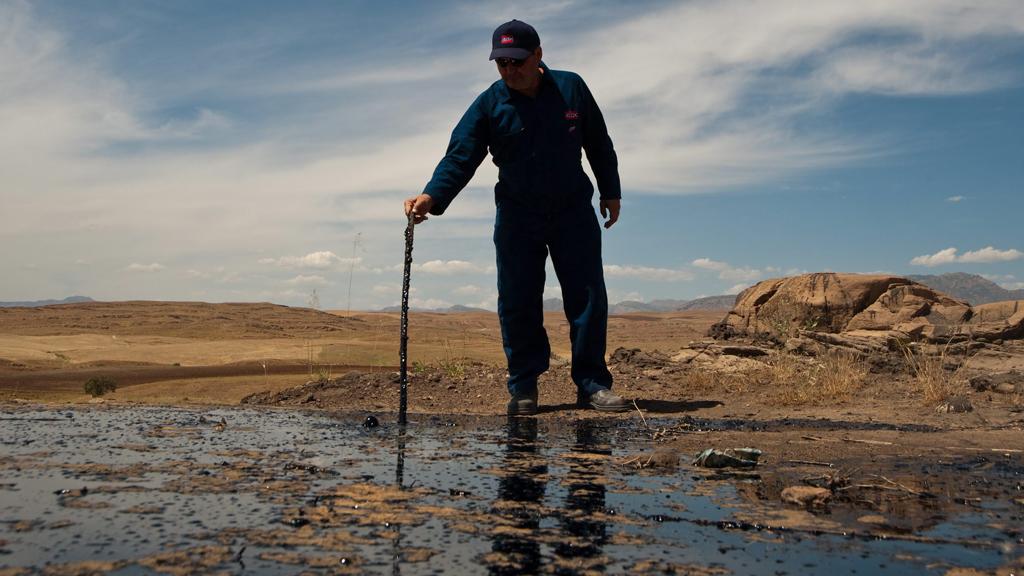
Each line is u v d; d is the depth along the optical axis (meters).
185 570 1.62
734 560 1.75
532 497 2.38
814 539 1.93
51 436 3.58
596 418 4.68
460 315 89.94
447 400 5.74
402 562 1.70
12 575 1.57
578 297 5.05
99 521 2.01
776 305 8.47
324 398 6.12
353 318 70.19
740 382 6.21
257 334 51.19
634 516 2.15
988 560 1.77
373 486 2.50
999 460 3.13
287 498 2.30
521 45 4.56
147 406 5.14
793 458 3.18
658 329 60.31
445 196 4.68
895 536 1.96
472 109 4.85
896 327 7.71
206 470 2.74
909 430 4.12
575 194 4.93
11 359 25.73
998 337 7.33
